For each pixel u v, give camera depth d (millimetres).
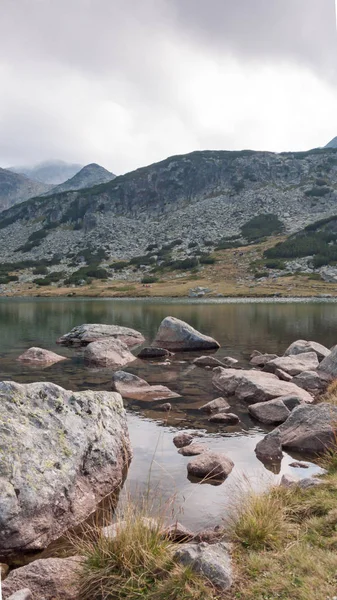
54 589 5906
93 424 10617
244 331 46719
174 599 5207
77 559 6598
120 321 60625
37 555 7645
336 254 173250
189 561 5742
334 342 36938
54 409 10156
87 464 9719
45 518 8078
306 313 72500
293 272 162500
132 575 5672
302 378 19984
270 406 15484
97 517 8711
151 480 10312
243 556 6102
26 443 8828
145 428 14484
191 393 19688
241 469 10828
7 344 37875
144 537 6219
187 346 34281
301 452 11930
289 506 7566
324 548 6121
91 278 191500
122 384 20172
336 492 7996
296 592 5113
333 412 12492
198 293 138000
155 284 167250
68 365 27359
